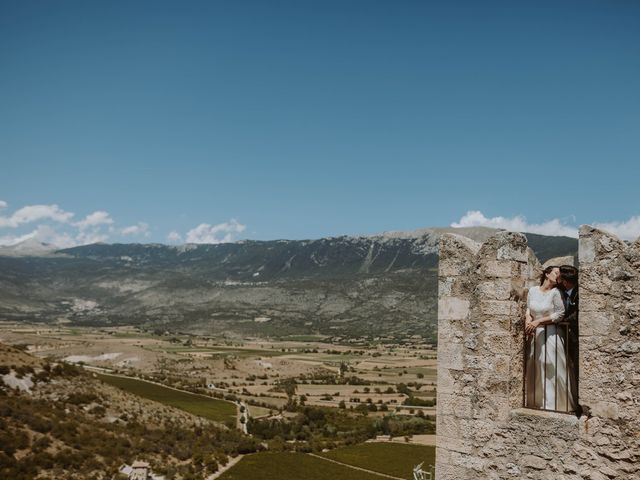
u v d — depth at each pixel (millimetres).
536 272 7949
